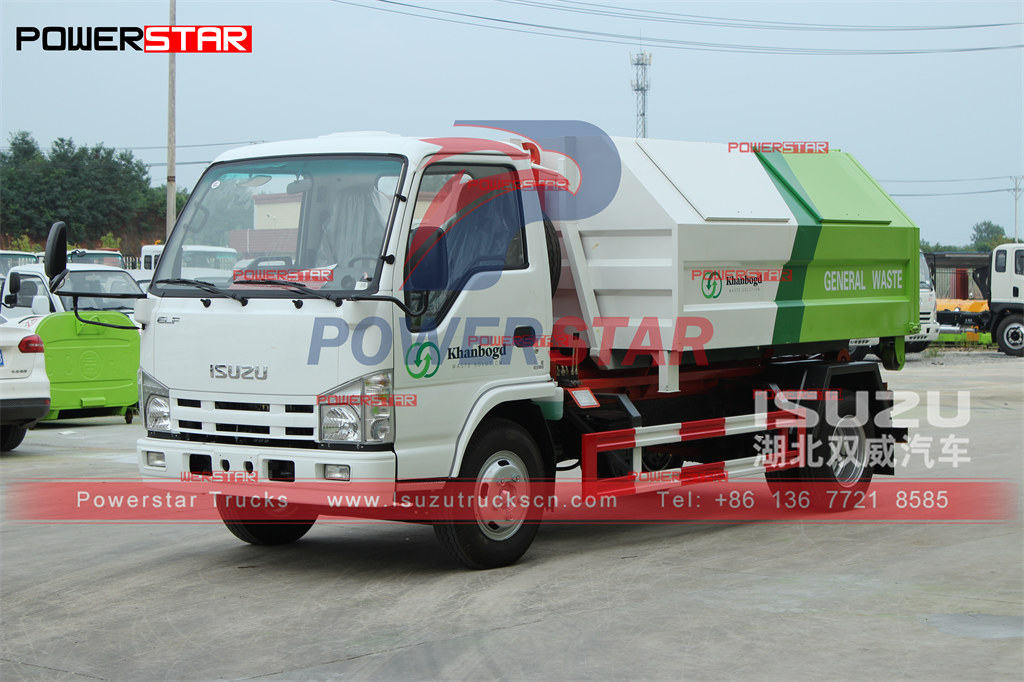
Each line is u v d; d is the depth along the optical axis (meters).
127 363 16.14
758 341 9.17
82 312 15.74
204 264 7.41
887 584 7.16
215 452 7.16
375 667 5.58
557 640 5.99
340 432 6.75
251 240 7.32
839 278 10.09
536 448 7.86
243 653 5.84
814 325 9.79
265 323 6.98
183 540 8.71
